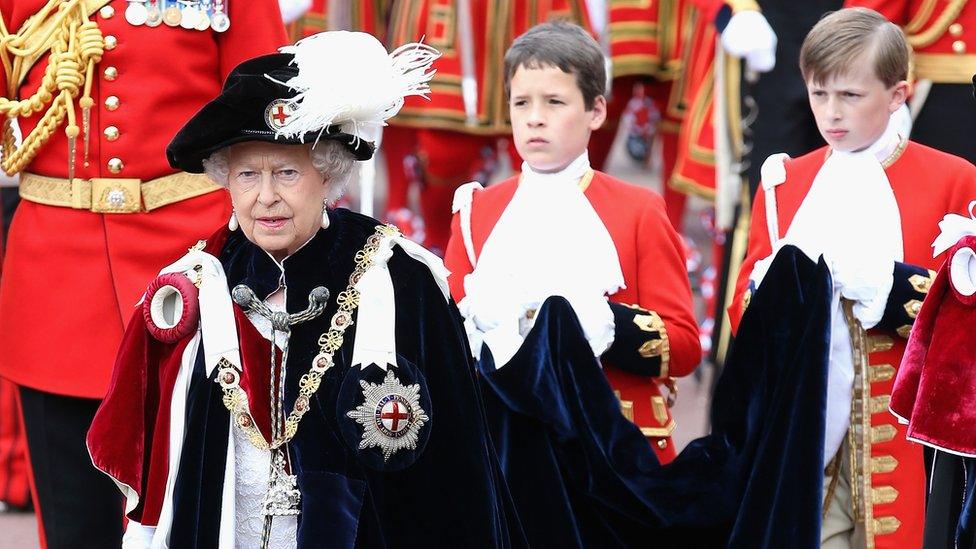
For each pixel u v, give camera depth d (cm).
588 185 1708
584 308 1625
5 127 1766
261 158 1261
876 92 1659
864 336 1645
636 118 4975
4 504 2278
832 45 1655
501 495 1316
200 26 1733
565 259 1669
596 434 1602
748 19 2277
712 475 1608
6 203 2205
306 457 1254
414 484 1264
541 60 1673
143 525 1296
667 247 1688
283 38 1783
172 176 1747
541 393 1591
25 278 1764
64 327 1739
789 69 2270
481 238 1720
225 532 1246
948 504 1469
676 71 3325
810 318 1595
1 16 1753
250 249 1311
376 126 1288
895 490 1650
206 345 1272
